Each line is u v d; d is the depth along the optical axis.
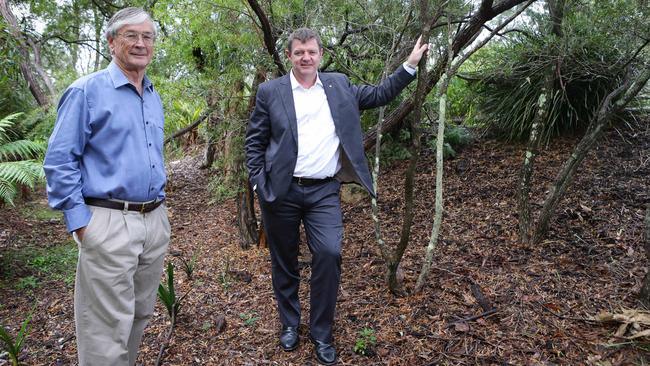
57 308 3.07
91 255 1.84
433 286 2.94
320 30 3.50
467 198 4.16
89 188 1.85
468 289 2.87
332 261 2.27
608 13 3.15
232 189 3.93
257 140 2.41
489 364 2.26
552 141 4.82
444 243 3.49
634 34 3.20
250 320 2.76
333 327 2.64
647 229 2.52
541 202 3.78
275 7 3.20
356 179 2.47
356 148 2.35
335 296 2.34
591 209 3.56
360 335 2.55
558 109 4.65
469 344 2.41
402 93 4.63
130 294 1.95
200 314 2.89
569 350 2.29
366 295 2.93
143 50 1.90
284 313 2.53
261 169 2.38
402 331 2.56
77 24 7.02
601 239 3.21
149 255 2.06
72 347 2.60
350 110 2.34
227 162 3.81
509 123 5.05
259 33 3.26
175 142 4.72
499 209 3.84
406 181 2.50
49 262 3.84
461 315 2.64
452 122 5.76
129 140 1.89
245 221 3.89
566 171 3.10
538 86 4.61
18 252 4.03
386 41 3.65
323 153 2.30
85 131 1.81
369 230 3.92
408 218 2.57
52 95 5.98
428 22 2.30
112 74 1.89
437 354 2.36
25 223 4.86
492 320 2.57
